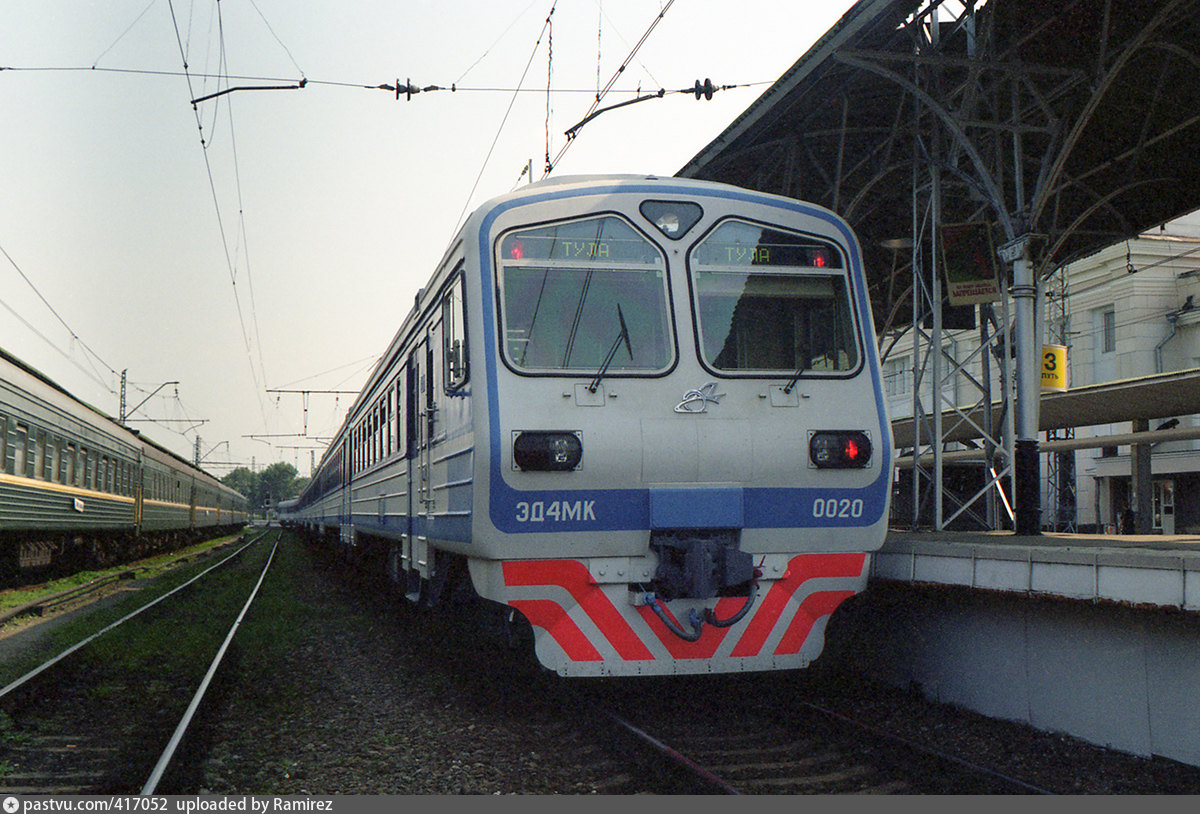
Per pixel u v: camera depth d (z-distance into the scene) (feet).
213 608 42.73
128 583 60.44
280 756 18.15
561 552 19.60
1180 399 58.49
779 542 20.58
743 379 20.53
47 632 35.06
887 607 23.77
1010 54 31.14
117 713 22.09
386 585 44.62
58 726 20.71
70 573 67.10
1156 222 41.04
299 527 178.70
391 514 34.96
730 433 20.15
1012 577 18.98
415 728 20.02
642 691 23.08
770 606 20.61
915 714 20.66
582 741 18.52
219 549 113.80
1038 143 37.65
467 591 24.77
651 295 20.61
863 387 21.40
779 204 21.71
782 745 18.13
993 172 34.47
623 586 19.97
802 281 21.58
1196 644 15.72
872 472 21.08
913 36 30.78
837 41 28.96
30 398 48.26
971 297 31.55
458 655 27.81
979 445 66.74
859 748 17.43
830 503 20.81
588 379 19.80
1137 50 30.25
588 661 19.72
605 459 19.47
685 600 20.06
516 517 19.26
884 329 48.57
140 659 28.89
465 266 20.63
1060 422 70.28
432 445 25.55
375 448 41.19
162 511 90.38
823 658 25.94
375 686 24.63
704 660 20.20
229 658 28.43
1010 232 31.07
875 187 42.04
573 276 20.38
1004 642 19.85
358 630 35.06
